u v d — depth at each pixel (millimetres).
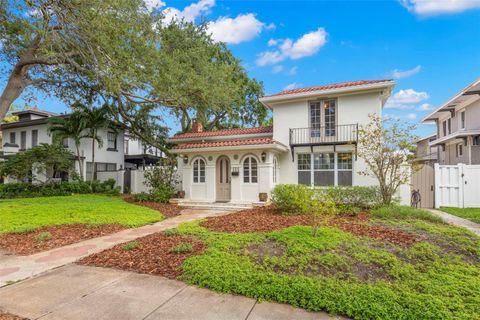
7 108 12961
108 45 11047
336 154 12797
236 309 3172
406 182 9930
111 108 19328
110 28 10703
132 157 24547
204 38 21578
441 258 4520
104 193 18141
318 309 3139
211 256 4684
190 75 14391
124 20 11227
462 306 3000
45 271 4562
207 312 3105
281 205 9938
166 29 16547
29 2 9242
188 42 18312
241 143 12547
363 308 3002
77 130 18484
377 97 12234
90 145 20844
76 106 18547
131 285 3857
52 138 19156
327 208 6000
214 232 6648
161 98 14453
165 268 4441
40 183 17953
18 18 9984
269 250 4938
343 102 12766
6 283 4055
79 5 9906
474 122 17438
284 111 13953
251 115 27391
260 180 12555
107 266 4664
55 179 18703
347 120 12641
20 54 13141
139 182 19266
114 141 22984
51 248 6004
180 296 3504
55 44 11141
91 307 3246
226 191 13422
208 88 15047
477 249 4895
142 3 11977
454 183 11148
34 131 21688
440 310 2904
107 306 3266
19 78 13148
